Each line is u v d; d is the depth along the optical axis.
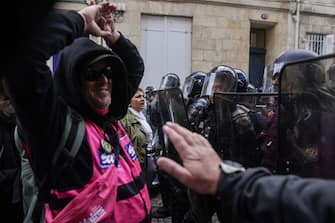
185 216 2.78
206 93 3.55
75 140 1.62
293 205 0.66
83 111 1.73
